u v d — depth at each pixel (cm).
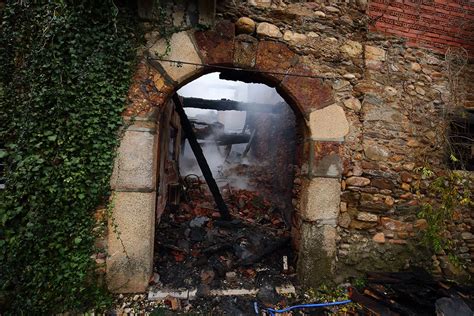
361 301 233
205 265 267
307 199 253
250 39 235
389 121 267
